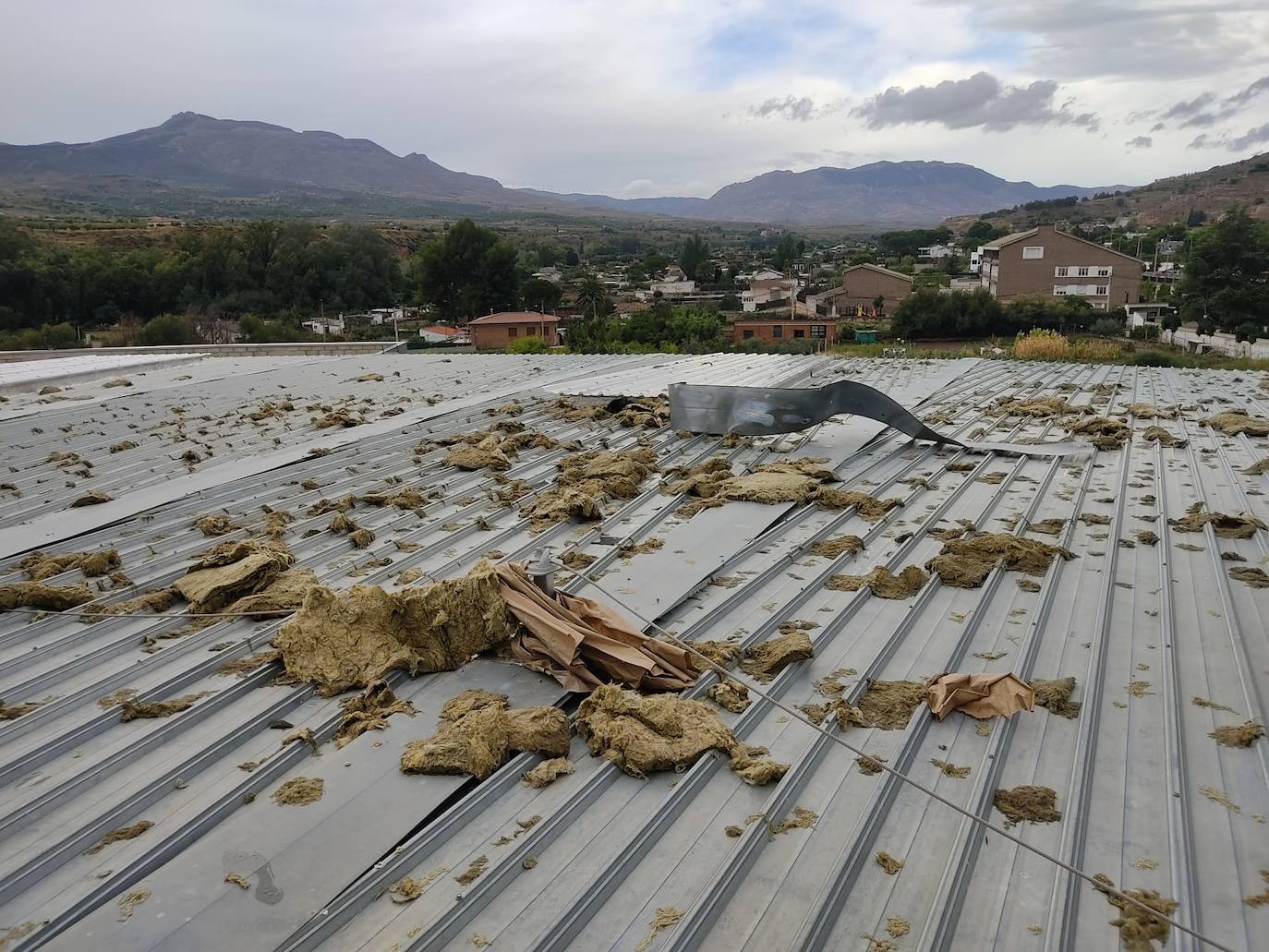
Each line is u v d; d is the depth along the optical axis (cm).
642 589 581
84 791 387
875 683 469
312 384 1566
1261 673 477
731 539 671
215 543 692
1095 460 908
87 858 346
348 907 314
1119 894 314
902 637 524
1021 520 717
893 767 393
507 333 5541
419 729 427
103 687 470
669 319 4881
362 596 495
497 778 386
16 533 706
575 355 1983
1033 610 556
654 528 713
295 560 646
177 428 1164
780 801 372
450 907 314
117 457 989
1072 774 391
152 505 771
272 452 998
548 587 518
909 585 585
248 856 339
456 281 6350
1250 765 399
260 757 412
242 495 815
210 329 4975
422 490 819
